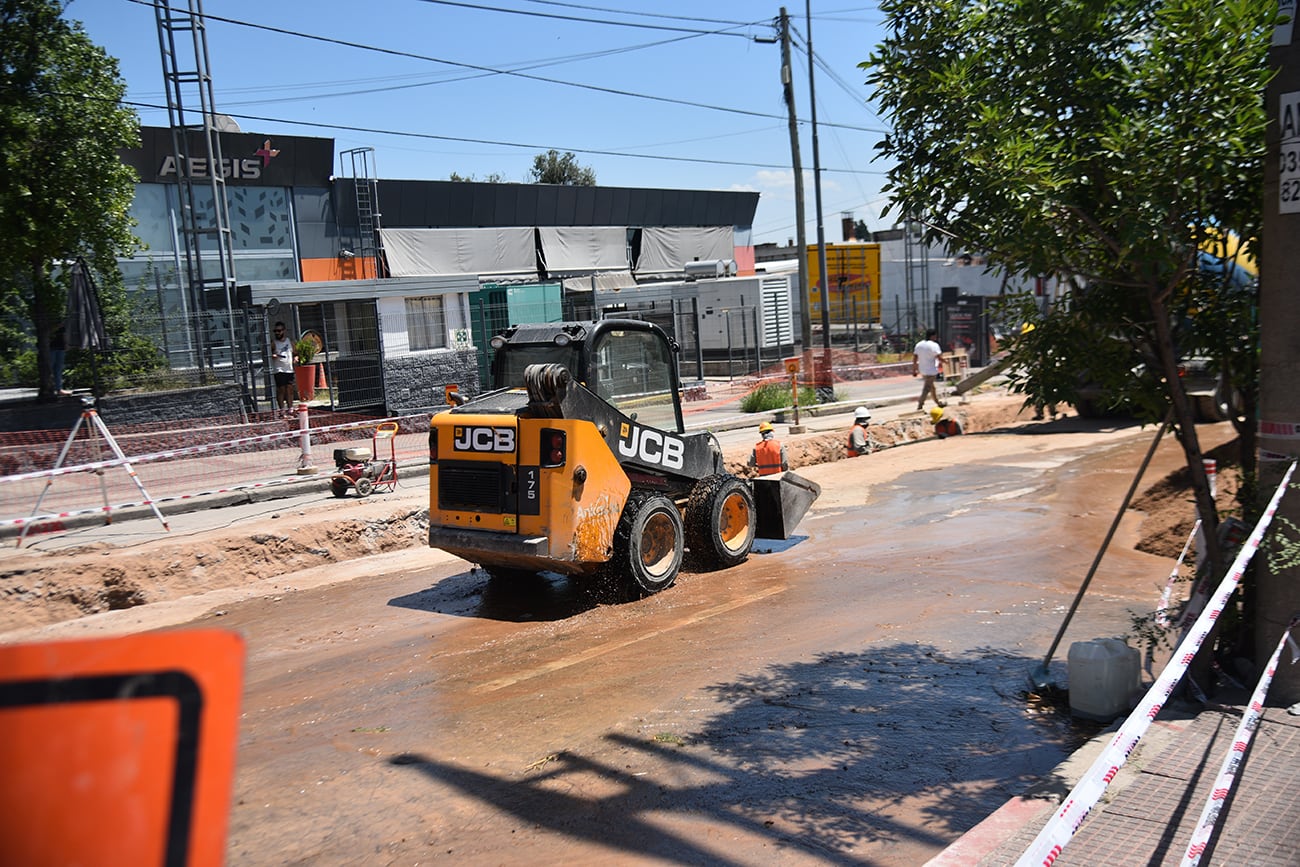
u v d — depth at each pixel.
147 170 23.09
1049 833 2.77
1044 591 8.03
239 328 19.67
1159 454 14.94
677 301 28.77
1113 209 4.47
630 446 8.48
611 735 5.31
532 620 7.89
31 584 8.68
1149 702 3.38
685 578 9.05
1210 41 4.25
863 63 5.09
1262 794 3.90
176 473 14.09
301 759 5.19
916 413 20.58
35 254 15.12
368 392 19.41
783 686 5.99
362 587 9.38
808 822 4.22
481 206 31.22
